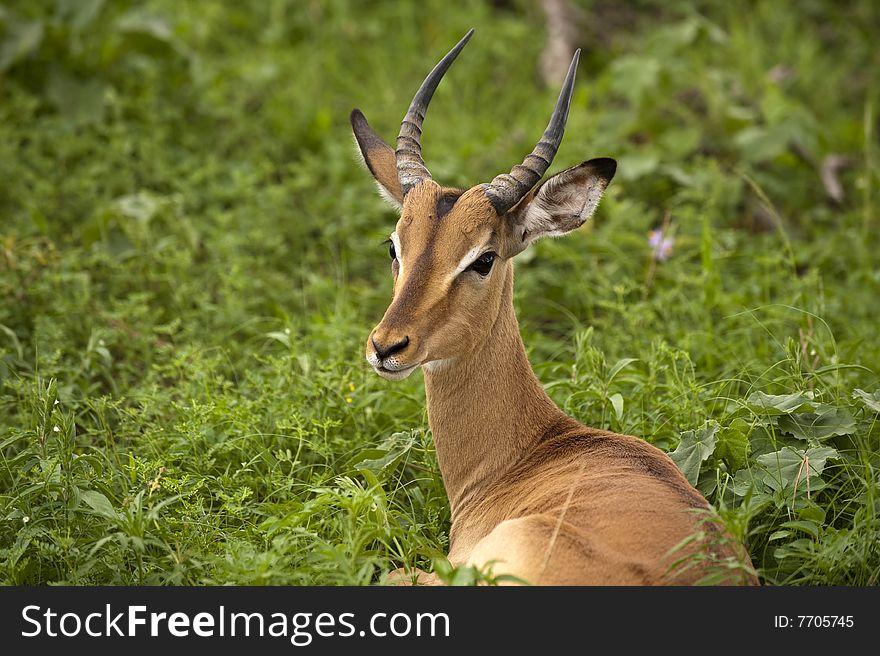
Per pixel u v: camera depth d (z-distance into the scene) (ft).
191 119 63.31
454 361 33.58
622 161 59.31
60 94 60.39
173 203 53.21
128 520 30.60
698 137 61.00
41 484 32.83
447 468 34.55
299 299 50.39
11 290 46.26
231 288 48.73
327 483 36.24
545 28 77.56
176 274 49.55
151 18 64.39
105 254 48.47
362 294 50.44
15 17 62.44
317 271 54.13
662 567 26.86
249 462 35.99
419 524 34.86
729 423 36.52
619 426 37.22
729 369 42.98
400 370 31.24
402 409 40.88
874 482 33.19
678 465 34.42
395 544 32.89
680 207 57.77
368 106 68.54
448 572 26.55
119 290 49.60
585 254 52.95
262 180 60.44
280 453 35.73
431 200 32.71
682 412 37.78
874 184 60.49
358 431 38.99
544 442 33.78
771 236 55.93
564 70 72.59
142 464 33.60
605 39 77.51
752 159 60.90
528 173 32.86
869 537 31.45
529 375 34.45
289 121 64.03
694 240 52.75
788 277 50.98
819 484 33.22
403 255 32.37
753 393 36.76
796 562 31.86
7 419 39.96
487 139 63.00
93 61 62.49
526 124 64.64
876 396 36.09
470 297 32.27
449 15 78.69
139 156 58.80
